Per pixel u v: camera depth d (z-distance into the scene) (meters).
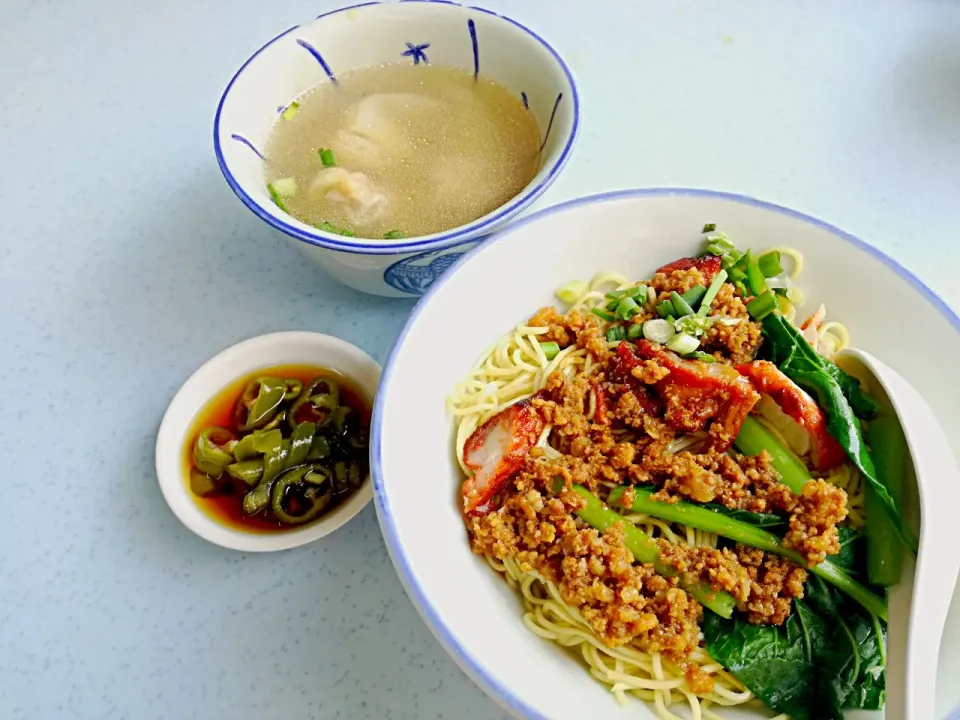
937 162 0.30
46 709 0.21
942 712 0.17
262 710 0.20
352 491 0.23
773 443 0.20
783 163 0.30
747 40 0.35
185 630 0.22
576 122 0.23
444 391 0.22
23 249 0.29
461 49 0.27
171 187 0.31
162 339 0.27
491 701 0.20
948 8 0.36
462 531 0.21
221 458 0.22
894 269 0.21
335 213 0.25
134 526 0.23
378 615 0.22
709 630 0.19
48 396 0.26
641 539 0.20
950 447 0.20
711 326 0.22
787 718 0.19
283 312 0.27
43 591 0.22
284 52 0.26
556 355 0.24
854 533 0.20
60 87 0.34
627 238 0.23
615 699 0.19
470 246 0.22
